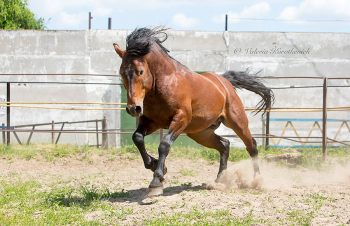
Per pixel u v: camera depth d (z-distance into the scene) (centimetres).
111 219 538
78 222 530
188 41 1912
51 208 602
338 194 702
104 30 1898
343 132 1969
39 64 1888
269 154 1298
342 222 512
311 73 1939
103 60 1900
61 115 1897
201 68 1916
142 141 652
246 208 585
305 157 1184
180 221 525
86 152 1284
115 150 1322
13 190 736
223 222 520
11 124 1889
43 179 913
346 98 1969
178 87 649
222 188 744
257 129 1945
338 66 1944
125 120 1930
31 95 1894
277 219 531
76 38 1894
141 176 960
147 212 568
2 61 1883
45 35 1888
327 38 1941
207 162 1191
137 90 604
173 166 1116
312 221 524
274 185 811
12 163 1124
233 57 1920
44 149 1327
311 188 759
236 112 795
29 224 512
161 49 651
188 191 724
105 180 890
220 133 1933
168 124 669
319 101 1948
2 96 1892
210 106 716
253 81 895
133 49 602
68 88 1894
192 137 819
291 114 1958
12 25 2573
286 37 1931
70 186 790
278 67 1931
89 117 1894
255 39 1925
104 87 1897
